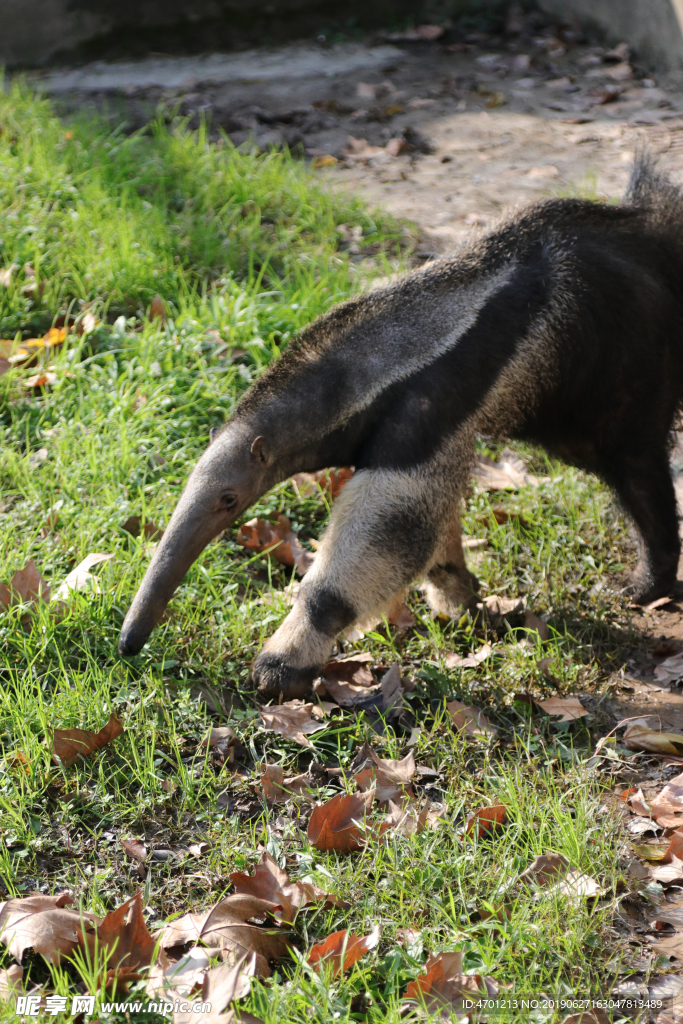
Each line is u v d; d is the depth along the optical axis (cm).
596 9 1220
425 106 1091
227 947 312
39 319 665
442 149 986
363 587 423
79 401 591
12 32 1228
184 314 642
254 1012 292
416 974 307
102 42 1250
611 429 475
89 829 363
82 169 832
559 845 358
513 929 323
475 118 1055
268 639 457
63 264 694
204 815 371
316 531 547
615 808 388
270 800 383
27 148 849
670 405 481
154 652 441
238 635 459
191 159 873
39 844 353
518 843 368
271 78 1186
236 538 528
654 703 453
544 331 434
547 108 1070
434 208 858
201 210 805
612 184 880
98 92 1141
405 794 381
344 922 331
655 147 955
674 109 1044
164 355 612
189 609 464
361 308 434
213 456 416
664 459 491
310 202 831
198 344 615
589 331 441
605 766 415
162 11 1252
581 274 438
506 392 436
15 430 572
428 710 437
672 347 470
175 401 585
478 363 423
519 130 1020
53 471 540
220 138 1009
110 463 535
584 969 317
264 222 818
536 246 440
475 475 590
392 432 419
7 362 609
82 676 416
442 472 427
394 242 793
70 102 1101
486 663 463
